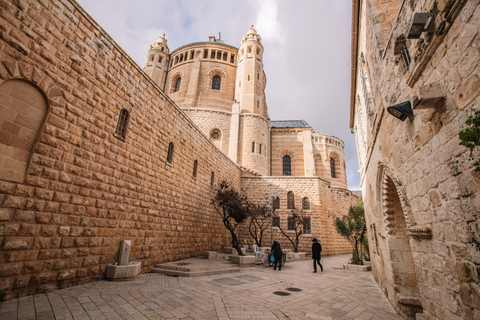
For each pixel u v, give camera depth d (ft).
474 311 9.92
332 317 18.52
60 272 20.76
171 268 33.47
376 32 20.76
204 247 52.70
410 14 14.34
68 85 22.38
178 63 135.33
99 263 24.75
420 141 14.17
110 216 26.61
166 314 16.52
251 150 102.78
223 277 31.96
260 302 21.29
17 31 18.43
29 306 16.10
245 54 126.31
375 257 34.09
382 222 25.16
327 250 76.43
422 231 14.07
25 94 19.12
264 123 112.06
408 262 20.59
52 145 20.77
